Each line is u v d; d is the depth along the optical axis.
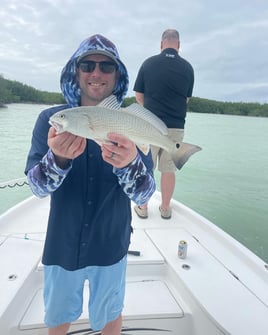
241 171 9.78
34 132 1.65
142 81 3.72
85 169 1.55
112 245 1.62
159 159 3.40
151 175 1.67
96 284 1.65
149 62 3.57
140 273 2.40
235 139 17.80
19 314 1.88
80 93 1.79
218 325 1.72
